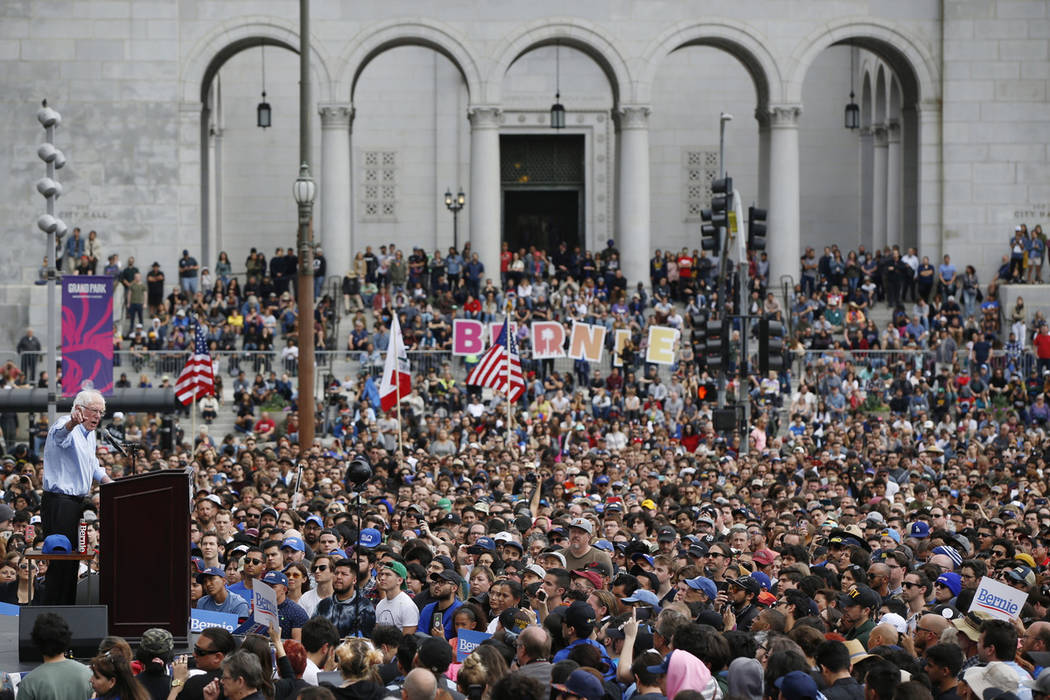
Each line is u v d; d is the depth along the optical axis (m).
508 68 177.25
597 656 39.06
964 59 170.25
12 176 166.25
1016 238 167.25
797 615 47.19
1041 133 170.50
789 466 97.69
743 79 198.50
